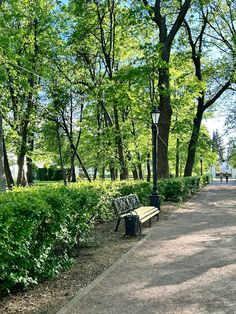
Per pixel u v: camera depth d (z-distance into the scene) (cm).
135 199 1465
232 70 3188
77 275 734
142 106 2367
